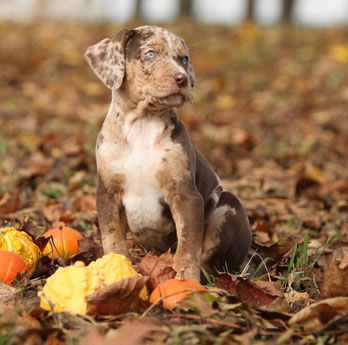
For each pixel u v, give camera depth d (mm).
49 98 15898
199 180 6246
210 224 6188
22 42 21984
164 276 5105
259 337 4430
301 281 5883
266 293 5098
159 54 5832
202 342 4148
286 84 18172
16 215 7785
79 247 6062
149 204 5883
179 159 5781
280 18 34500
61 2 36750
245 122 14688
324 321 4543
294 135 13344
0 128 12664
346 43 23703
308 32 26000
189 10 34375
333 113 15211
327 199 9430
